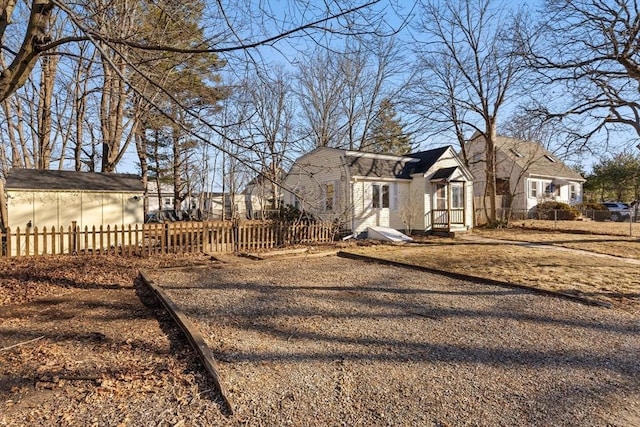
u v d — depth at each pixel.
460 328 4.67
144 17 7.10
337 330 4.58
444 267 9.23
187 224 11.90
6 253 9.46
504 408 2.80
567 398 2.95
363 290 6.78
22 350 3.85
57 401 2.86
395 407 2.81
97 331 4.48
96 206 12.62
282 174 6.31
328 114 27.28
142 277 7.68
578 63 13.47
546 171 30.27
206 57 8.44
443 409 2.78
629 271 8.60
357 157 17.78
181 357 3.70
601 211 27.27
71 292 6.56
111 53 7.30
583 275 8.12
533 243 14.77
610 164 38.94
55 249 10.95
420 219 18.66
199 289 6.79
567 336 4.39
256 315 5.19
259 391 3.03
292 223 14.48
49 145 16.20
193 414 2.69
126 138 16.61
